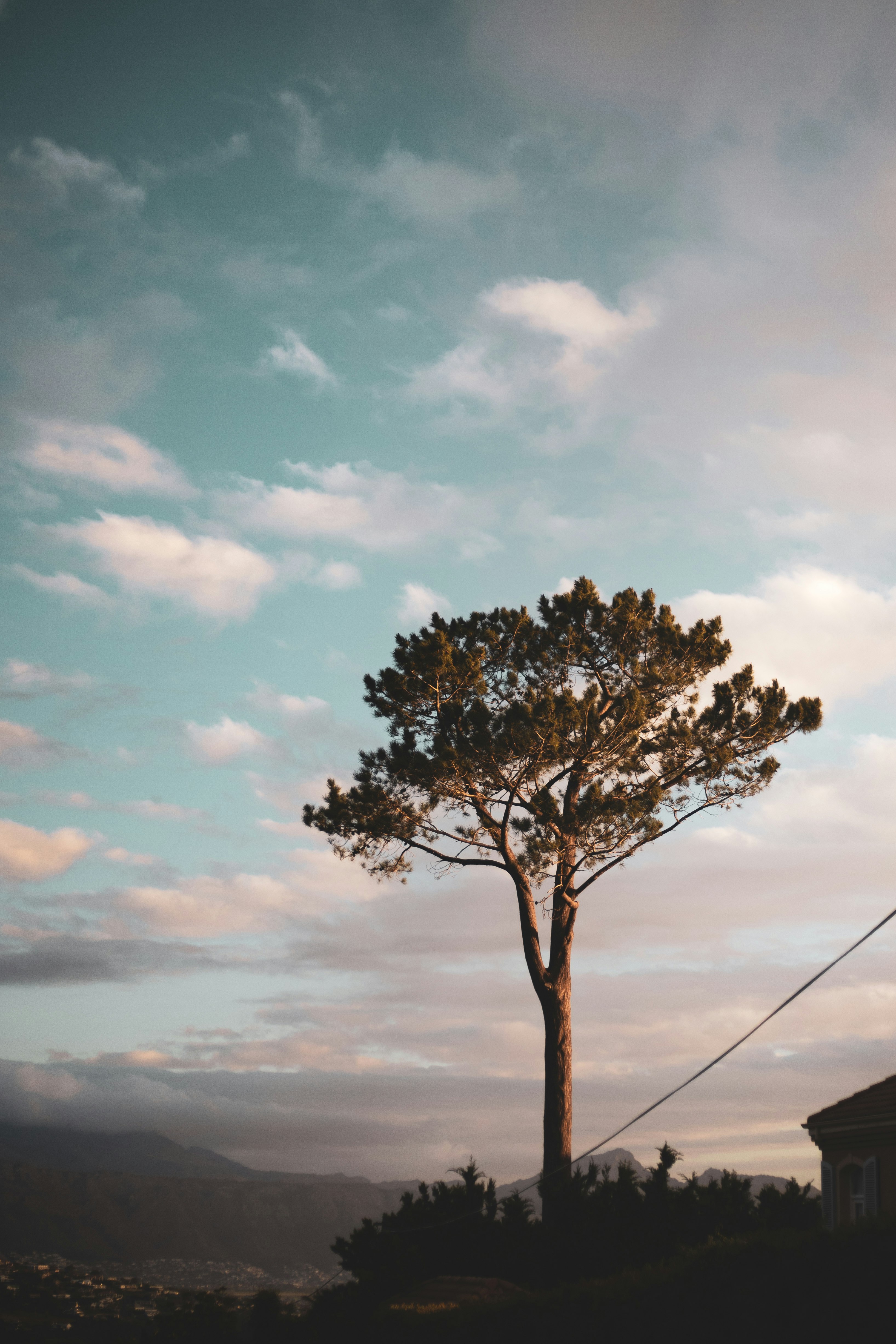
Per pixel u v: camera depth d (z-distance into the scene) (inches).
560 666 1012.5
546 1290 676.1
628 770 968.3
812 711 991.0
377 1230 871.7
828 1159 761.6
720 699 971.9
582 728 936.3
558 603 1020.5
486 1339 601.0
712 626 1031.6
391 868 1037.8
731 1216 808.9
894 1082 751.7
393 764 977.5
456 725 946.1
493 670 1021.2
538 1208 864.3
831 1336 436.8
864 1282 455.5
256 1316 798.5
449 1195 895.1
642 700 962.1
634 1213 819.4
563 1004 957.8
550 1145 914.1
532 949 976.3
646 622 1005.2
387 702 993.5
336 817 1007.6
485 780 973.2
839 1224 517.0
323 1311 768.9
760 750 999.6
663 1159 884.6
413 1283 794.8
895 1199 690.8
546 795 935.0
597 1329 548.1
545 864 930.7
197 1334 823.7
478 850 1013.8
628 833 954.1
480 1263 819.4
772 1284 492.7
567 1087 933.8
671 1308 523.5
